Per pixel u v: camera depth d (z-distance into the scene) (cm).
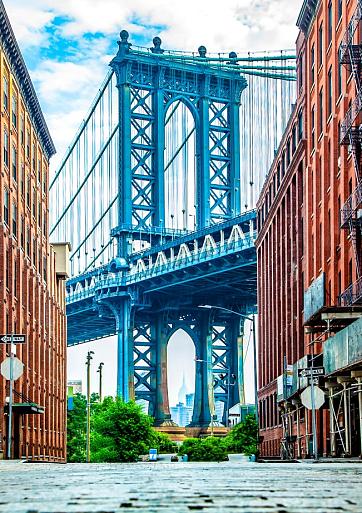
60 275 12062
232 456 12569
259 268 11975
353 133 5256
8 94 8088
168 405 17562
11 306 7738
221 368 18438
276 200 9838
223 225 14412
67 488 1356
